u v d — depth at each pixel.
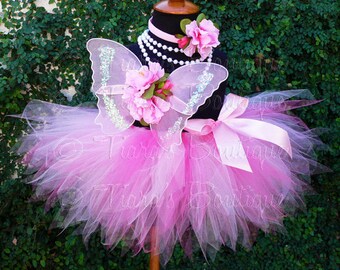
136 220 1.52
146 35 1.54
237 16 2.20
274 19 2.20
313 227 2.47
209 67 1.47
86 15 2.12
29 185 2.16
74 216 1.60
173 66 1.51
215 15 2.16
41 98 2.15
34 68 2.11
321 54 2.30
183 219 1.54
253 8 2.17
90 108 1.79
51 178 1.61
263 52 2.27
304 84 2.37
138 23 2.15
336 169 2.39
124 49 1.50
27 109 1.79
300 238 2.48
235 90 2.26
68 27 2.11
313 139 1.85
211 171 1.52
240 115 1.74
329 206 2.48
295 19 2.24
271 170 1.61
